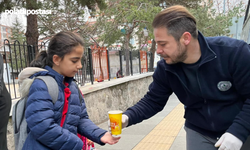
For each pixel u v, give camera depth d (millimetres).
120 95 6551
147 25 9875
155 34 1391
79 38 1600
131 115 1717
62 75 1553
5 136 1852
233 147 1220
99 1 6191
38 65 1608
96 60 5918
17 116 1491
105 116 5590
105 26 10336
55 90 1466
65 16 8062
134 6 9672
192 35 1354
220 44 1388
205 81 1412
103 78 6191
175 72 1510
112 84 5836
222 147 1233
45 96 1413
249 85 1303
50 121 1376
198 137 1606
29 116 1382
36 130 1358
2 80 1782
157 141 3748
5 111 1814
